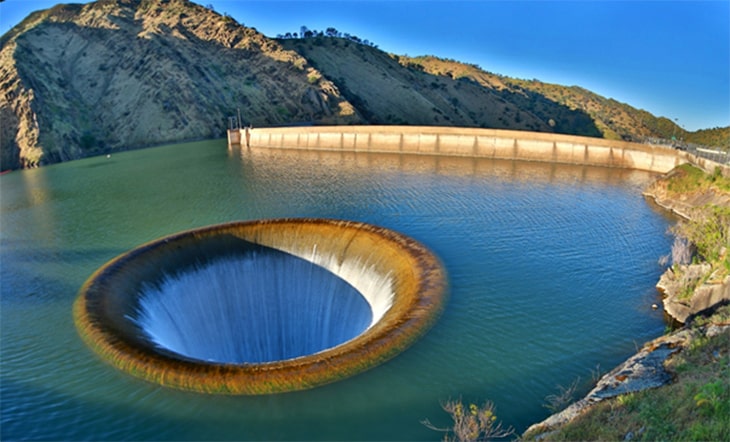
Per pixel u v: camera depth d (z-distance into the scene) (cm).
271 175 7725
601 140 7762
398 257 3731
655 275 3525
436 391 2297
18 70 12588
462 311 3008
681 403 1680
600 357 2553
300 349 4203
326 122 15375
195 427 2117
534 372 2433
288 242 4425
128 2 17362
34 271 4062
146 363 2525
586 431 1733
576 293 3259
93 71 14812
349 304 4038
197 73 14888
